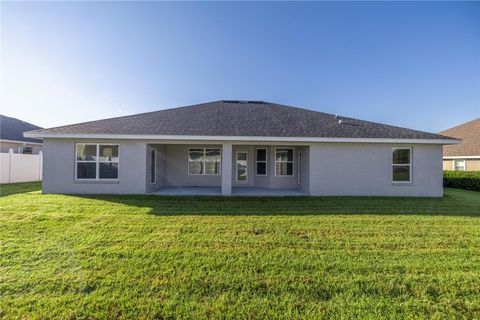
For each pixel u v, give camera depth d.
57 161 11.09
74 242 5.18
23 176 17.20
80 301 3.19
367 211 8.21
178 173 14.92
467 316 3.04
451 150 20.81
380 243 5.32
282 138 11.10
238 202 9.60
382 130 12.31
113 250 4.79
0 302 3.14
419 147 11.59
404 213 7.96
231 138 11.05
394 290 3.55
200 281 3.71
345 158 11.55
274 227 6.37
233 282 3.70
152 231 5.97
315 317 2.98
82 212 7.69
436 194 11.52
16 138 23.70
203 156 15.02
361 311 3.10
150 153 11.88
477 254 4.79
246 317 2.97
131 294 3.36
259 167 14.95
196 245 5.12
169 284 3.62
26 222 6.55
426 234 5.93
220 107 16.36
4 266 4.09
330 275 3.94
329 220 7.07
